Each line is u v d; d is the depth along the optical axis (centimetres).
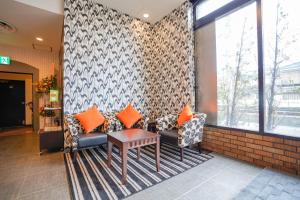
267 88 277
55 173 248
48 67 597
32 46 548
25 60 565
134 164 280
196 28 388
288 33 254
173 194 195
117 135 261
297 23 245
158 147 258
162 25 454
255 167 265
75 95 360
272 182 218
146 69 472
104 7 399
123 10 418
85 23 372
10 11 341
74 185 213
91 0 376
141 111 460
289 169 242
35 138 486
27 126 730
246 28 303
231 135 313
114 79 412
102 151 346
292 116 251
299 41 243
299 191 197
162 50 452
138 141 238
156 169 256
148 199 186
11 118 736
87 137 300
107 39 403
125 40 432
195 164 279
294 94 249
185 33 388
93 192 198
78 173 247
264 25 278
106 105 400
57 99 414
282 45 260
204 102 376
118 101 419
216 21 351
